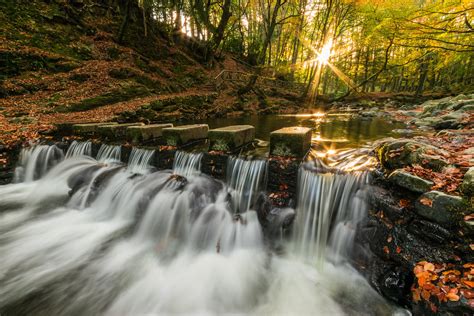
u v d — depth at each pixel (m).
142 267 3.74
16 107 9.55
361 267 3.15
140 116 11.03
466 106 9.44
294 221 3.90
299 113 18.80
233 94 19.75
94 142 6.45
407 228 2.80
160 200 4.72
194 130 5.92
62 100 10.97
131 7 20.36
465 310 1.99
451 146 4.20
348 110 19.44
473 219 2.32
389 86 40.69
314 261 3.64
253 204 4.25
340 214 3.59
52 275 3.56
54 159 6.68
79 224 4.86
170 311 3.02
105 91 12.67
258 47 28.92
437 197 2.57
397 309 2.64
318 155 4.65
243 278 3.46
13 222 4.88
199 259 3.87
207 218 4.29
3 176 6.21
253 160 4.40
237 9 25.89
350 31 25.55
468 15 4.86
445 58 6.71
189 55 23.92
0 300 3.12
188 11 23.64
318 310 2.90
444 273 2.29
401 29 5.59
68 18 16.30
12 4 14.16
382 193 3.22
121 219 4.96
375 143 6.01
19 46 12.42
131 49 18.47
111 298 3.19
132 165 5.76
